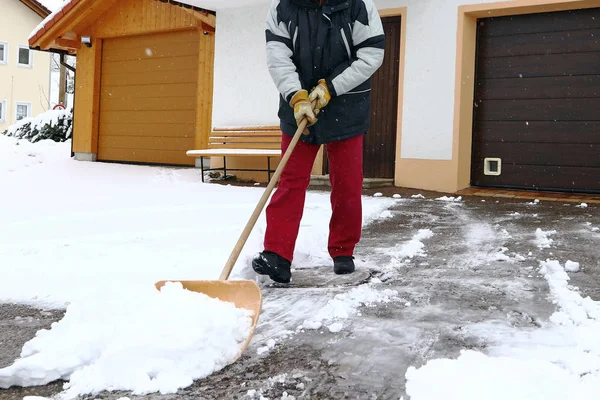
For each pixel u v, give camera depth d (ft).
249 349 6.61
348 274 10.39
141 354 5.77
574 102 23.93
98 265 10.70
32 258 11.42
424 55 25.63
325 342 6.82
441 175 25.29
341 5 9.60
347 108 9.85
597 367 5.81
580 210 18.97
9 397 5.50
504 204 20.72
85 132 39.73
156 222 16.14
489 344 6.63
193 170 33.60
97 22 39.24
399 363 6.13
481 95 25.96
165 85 37.04
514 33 25.11
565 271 10.37
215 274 9.78
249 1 29.99
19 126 51.06
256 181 30.76
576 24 23.77
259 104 30.78
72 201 21.21
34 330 7.39
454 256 11.94
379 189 25.23
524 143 25.07
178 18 35.50
